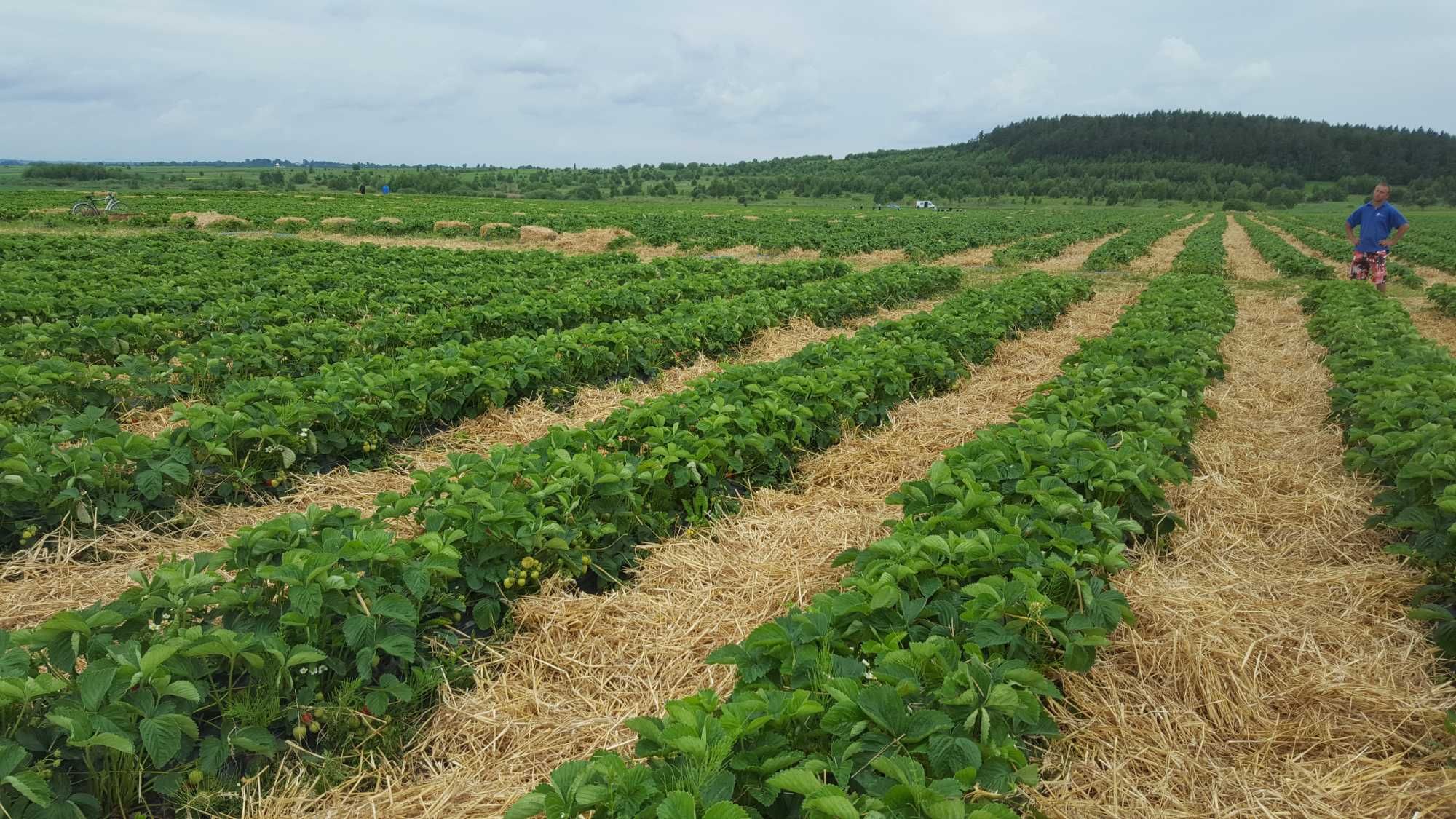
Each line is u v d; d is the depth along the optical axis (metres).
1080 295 18.81
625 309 15.27
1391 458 6.70
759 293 15.51
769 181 166.25
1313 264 24.73
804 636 3.91
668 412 7.39
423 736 4.18
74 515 5.97
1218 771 3.83
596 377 10.62
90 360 10.68
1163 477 6.06
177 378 9.52
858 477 7.51
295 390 7.84
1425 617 4.75
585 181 166.00
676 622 5.10
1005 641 3.93
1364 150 168.62
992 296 15.52
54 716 3.24
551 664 4.68
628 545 5.94
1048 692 3.57
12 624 5.09
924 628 4.17
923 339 11.34
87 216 36.06
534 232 33.53
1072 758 3.87
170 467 6.31
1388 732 4.03
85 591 5.51
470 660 4.74
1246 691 4.32
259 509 6.80
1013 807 3.42
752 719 3.22
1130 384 8.27
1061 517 5.22
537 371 9.42
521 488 6.04
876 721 3.20
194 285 15.84
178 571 4.14
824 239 32.72
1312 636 4.85
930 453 8.09
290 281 16.52
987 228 45.56
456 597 4.88
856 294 16.41
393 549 4.59
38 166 127.31
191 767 3.67
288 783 3.73
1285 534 6.44
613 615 5.20
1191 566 5.85
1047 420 7.32
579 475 5.72
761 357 12.79
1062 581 4.57
